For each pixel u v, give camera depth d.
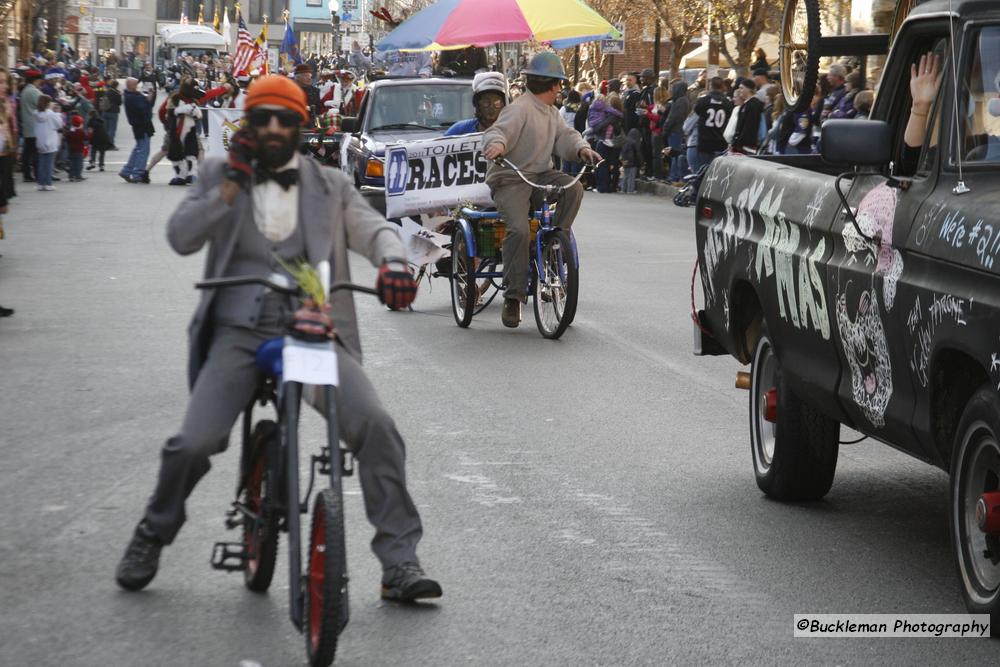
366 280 22.64
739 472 10.95
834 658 7.04
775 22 52.38
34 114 39.75
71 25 119.31
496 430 12.23
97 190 40.50
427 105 29.66
